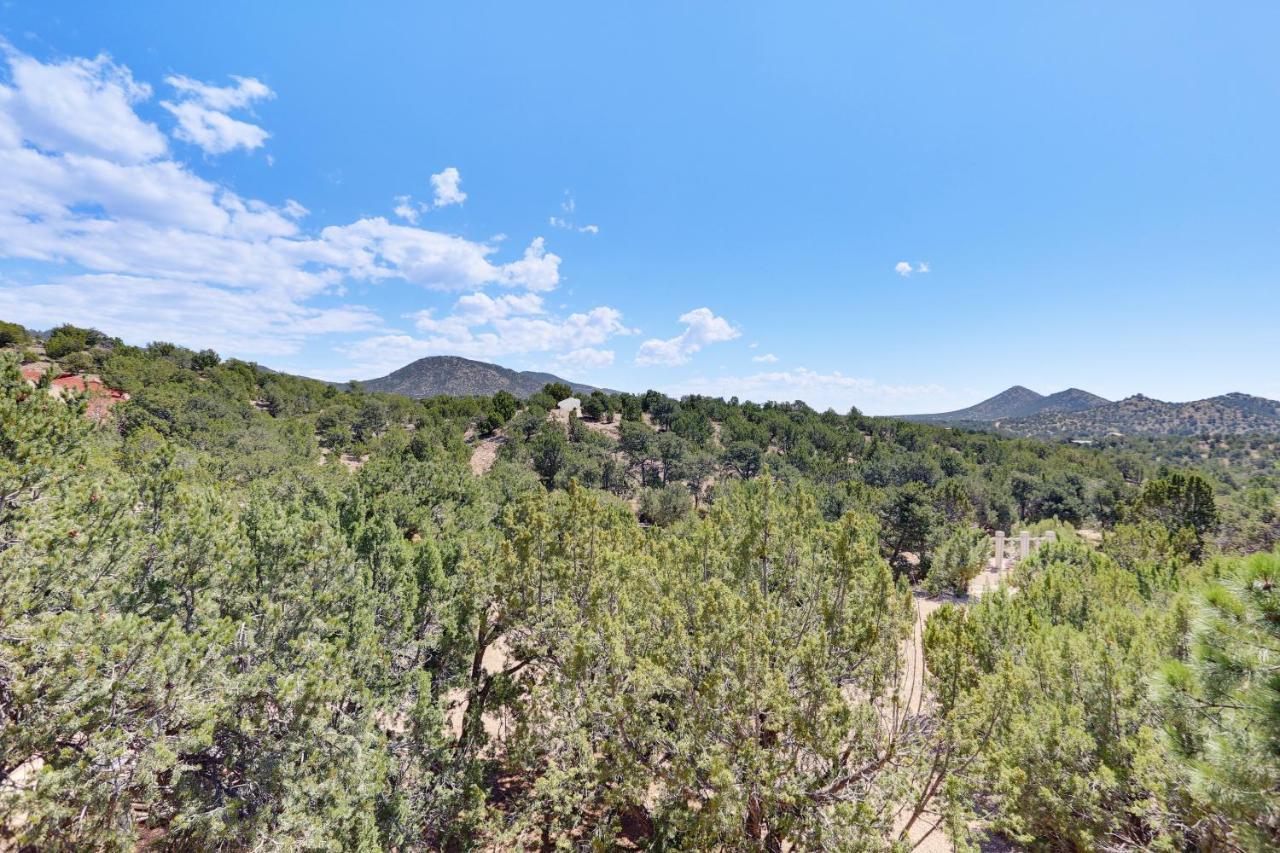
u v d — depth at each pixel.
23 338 84.62
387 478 45.62
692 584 14.46
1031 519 87.88
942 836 14.80
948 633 11.34
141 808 9.96
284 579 13.12
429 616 17.00
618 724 12.39
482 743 14.84
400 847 12.21
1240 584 6.48
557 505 16.86
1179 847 10.31
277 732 10.71
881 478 90.06
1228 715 6.91
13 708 8.05
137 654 8.84
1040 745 12.27
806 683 10.80
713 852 10.99
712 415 138.62
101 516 11.95
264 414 84.81
